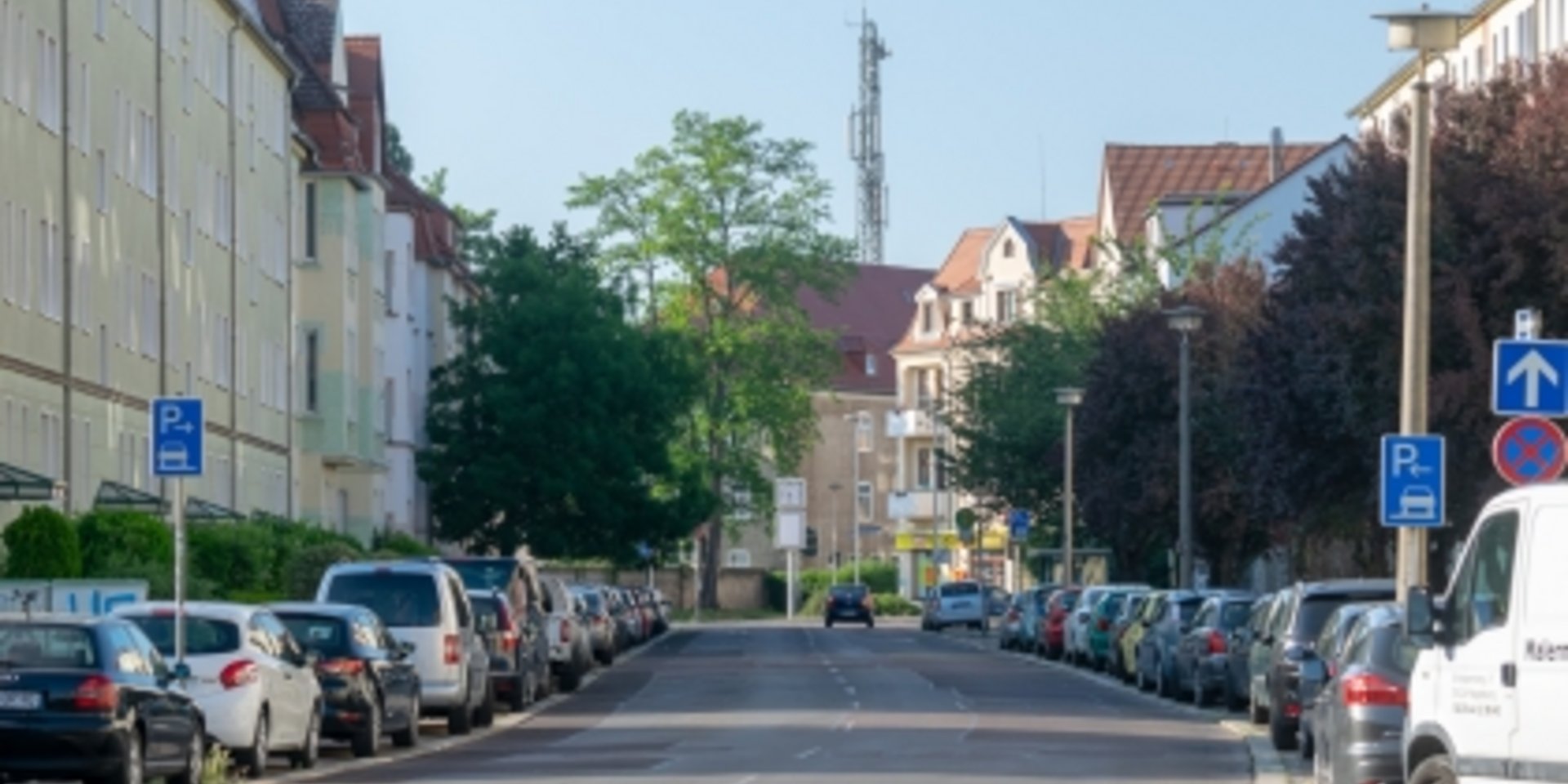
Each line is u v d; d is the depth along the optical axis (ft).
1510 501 47.52
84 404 147.43
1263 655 107.24
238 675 81.71
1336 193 130.72
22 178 134.21
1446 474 120.57
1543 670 45.42
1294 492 131.95
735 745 97.40
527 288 248.32
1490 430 117.70
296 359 215.51
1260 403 132.77
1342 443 129.29
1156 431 196.03
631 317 266.77
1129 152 356.18
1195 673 126.72
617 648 209.26
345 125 221.46
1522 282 118.21
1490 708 47.11
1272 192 280.72
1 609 101.86
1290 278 132.98
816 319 460.14
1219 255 238.68
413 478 257.55
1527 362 67.31
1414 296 83.51
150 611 82.43
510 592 135.33
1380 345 123.03
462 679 108.27
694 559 375.25
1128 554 211.82
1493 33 207.41
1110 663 169.27
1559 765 44.91
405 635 107.55
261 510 191.62
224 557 146.30
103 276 152.87
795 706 127.75
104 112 153.38
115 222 155.74
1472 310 117.80
